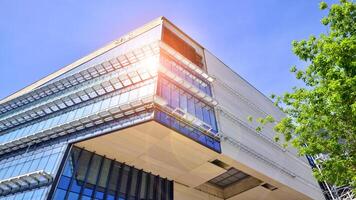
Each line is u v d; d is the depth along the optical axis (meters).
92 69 36.44
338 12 13.59
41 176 23.14
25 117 37.28
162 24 37.44
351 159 12.59
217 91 36.91
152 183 30.08
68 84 38.50
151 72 29.88
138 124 24.14
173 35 38.25
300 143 14.88
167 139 25.91
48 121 33.69
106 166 27.45
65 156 25.06
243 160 30.67
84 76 37.19
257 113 42.72
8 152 32.03
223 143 29.80
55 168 23.83
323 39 14.12
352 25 13.24
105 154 27.80
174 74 30.08
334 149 13.01
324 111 13.05
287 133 15.87
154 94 25.23
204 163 29.38
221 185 37.47
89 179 25.20
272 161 36.12
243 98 41.91
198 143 26.52
